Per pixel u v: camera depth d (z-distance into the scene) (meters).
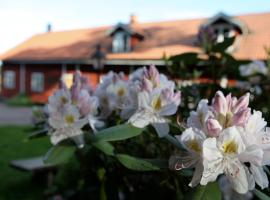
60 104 1.10
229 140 0.73
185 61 1.74
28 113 15.79
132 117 1.00
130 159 0.90
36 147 7.17
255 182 0.77
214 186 0.76
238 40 13.44
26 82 20.61
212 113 0.79
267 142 0.77
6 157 6.31
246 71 1.97
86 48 18.39
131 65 15.52
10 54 21.20
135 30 16.22
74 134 1.03
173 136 1.03
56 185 3.29
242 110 0.76
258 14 15.74
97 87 1.36
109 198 1.30
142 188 1.36
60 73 18.77
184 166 0.78
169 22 18.42
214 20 13.95
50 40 21.33
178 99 1.02
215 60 1.78
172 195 1.31
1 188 4.57
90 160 1.25
